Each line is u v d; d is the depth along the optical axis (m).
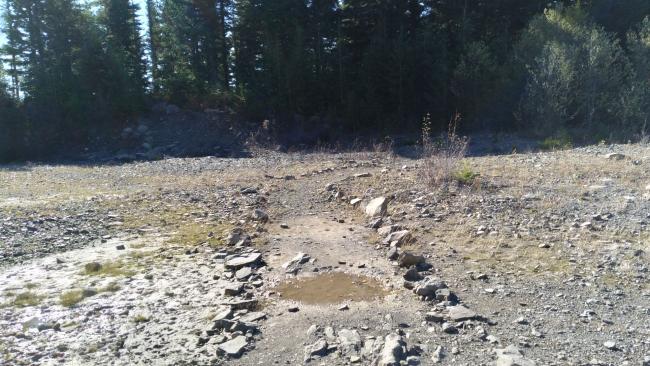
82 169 21.72
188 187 13.91
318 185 12.91
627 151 15.79
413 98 33.66
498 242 7.47
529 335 4.69
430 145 16.64
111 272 7.05
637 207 8.83
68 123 35.91
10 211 11.09
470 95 29.56
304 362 4.40
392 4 35.88
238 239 8.30
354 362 4.34
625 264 6.36
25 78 37.81
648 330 4.70
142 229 9.48
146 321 5.41
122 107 36.62
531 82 27.06
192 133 34.34
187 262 7.39
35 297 6.19
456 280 6.13
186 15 41.41
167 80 39.19
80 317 5.57
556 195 10.02
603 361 4.18
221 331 5.08
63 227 9.71
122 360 4.58
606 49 25.25
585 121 25.36
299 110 35.84
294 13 36.84
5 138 34.16
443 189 10.84
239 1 39.38
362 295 5.92
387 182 12.05
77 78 37.19
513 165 13.88
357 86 34.97
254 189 12.76
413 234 8.09
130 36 41.91
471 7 36.44
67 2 38.16
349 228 8.95
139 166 21.03
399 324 5.06
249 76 38.56
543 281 5.99
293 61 35.03
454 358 4.31
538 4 35.62
